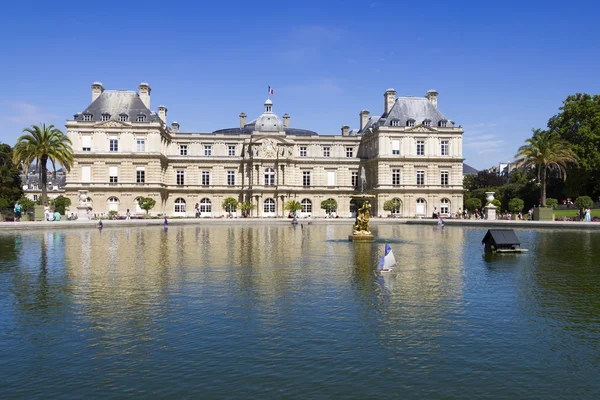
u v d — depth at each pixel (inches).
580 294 796.6
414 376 469.7
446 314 672.4
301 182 4554.6
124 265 1106.7
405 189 4271.7
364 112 5211.6
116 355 521.7
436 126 4416.8
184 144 4608.8
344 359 509.0
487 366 494.0
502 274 986.1
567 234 2058.3
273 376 468.4
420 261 1180.5
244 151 4547.2
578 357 517.7
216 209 4493.1
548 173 4256.9
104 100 4247.0
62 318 655.8
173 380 460.8
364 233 1769.2
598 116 3454.7
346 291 814.5
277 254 1326.3
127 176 4094.5
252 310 690.8
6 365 497.4
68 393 436.1
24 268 1064.2
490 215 3240.7
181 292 807.7
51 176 6501.0
